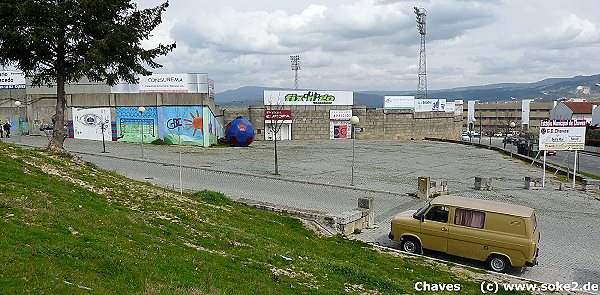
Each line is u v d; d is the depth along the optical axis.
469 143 62.41
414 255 13.96
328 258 12.28
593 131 72.75
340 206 20.14
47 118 47.88
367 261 12.67
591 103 104.94
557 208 22.17
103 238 9.24
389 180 28.28
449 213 13.93
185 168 29.42
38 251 7.55
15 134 47.81
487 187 26.81
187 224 12.55
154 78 45.53
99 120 45.88
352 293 9.41
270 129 64.88
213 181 25.12
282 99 65.94
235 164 32.72
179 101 45.03
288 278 9.51
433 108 78.38
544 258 14.58
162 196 15.68
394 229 14.66
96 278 7.08
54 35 18.73
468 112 152.88
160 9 21.53
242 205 17.94
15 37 17.98
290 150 46.66
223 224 13.62
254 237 12.69
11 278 6.32
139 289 7.07
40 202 10.72
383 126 72.25
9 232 8.24
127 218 11.60
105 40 19.05
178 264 8.70
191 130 45.34
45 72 20.97
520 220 13.00
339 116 68.38
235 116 64.06
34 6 18.02
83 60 19.55
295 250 12.28
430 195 23.36
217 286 8.04
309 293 8.84
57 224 9.41
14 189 11.33
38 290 6.16
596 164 45.28
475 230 13.48
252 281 8.79
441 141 70.38
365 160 39.28
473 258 13.55
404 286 10.55
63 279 6.73
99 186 14.56
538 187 28.00
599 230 18.22
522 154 50.59
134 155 34.44
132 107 45.47
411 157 43.47
